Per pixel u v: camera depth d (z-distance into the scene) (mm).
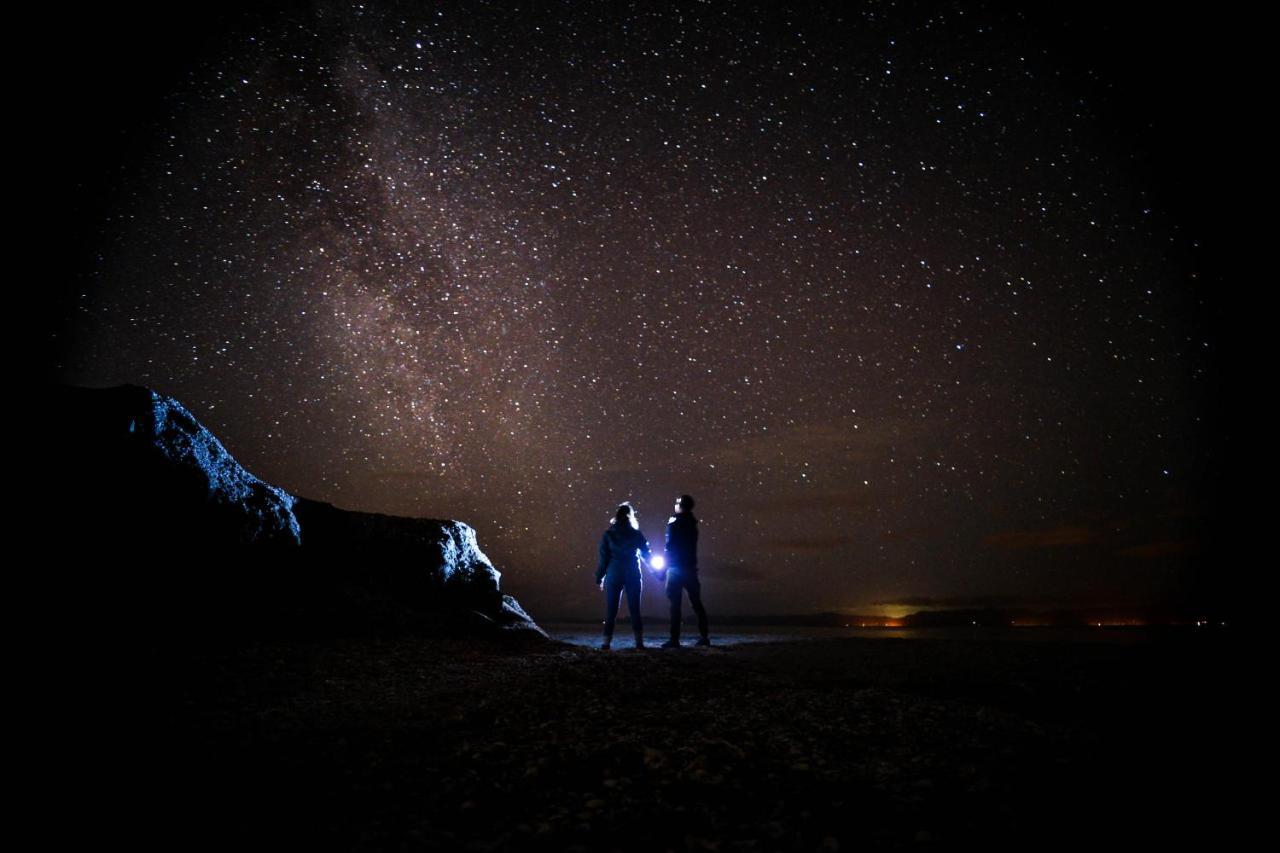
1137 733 3307
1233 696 3982
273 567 6621
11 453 5102
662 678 4891
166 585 5668
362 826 2328
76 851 2088
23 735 3066
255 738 3266
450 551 8141
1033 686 4445
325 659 5258
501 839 2236
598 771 2844
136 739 3146
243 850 2139
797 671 5195
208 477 6180
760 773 2793
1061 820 2316
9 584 4727
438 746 3217
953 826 2283
